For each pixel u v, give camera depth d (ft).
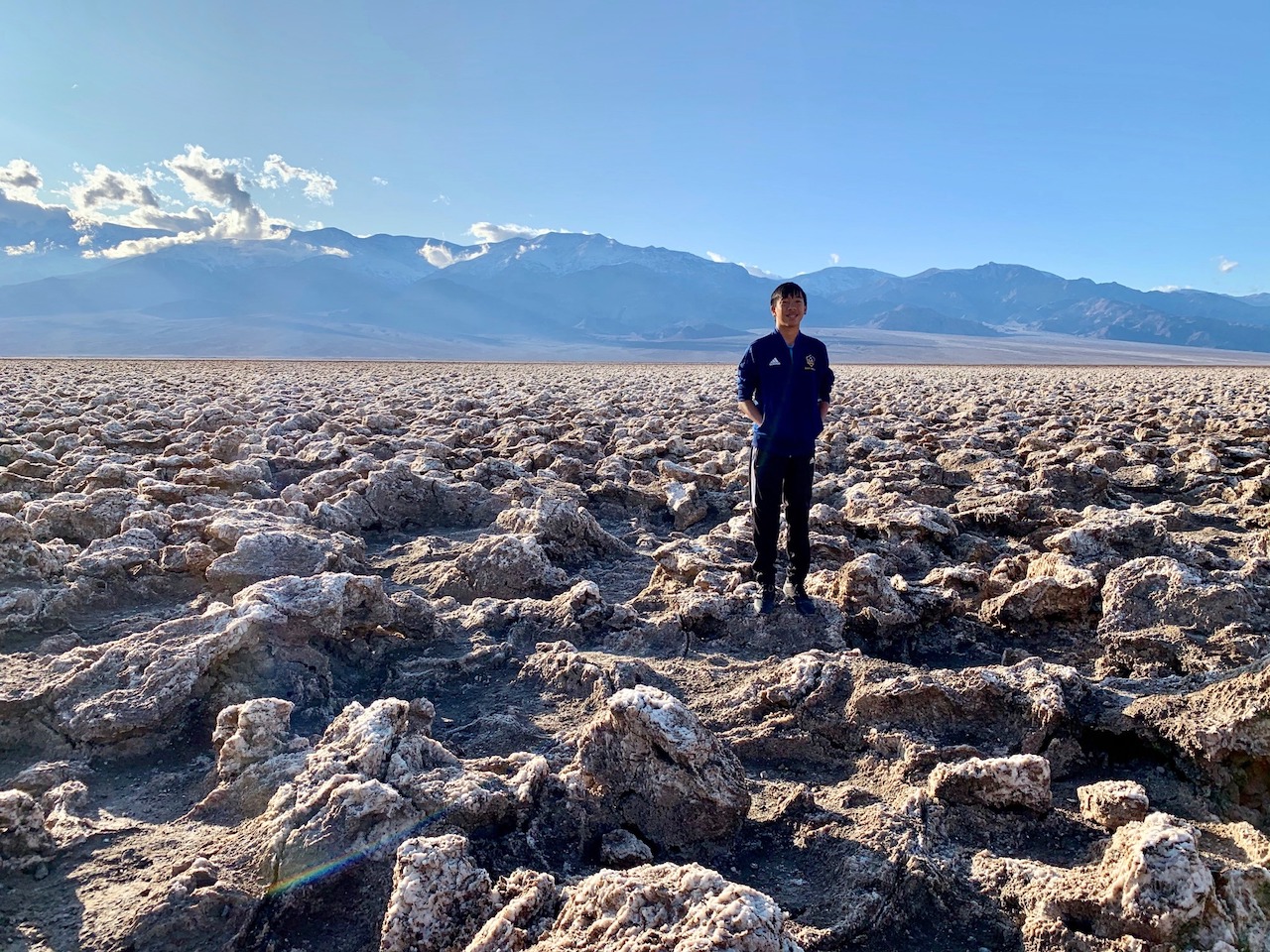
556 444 49.39
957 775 13.41
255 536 23.95
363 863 11.51
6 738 15.62
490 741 16.26
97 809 13.70
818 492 39.27
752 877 12.54
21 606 20.56
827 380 20.92
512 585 25.22
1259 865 11.18
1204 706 14.34
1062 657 19.71
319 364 234.58
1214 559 23.71
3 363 186.19
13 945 10.27
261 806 13.19
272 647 18.10
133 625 21.04
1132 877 10.34
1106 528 24.64
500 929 9.71
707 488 40.93
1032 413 76.43
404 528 34.14
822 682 17.13
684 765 13.23
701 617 21.30
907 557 27.76
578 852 12.96
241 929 10.57
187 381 115.24
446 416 67.51
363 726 13.75
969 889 11.84
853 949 10.88
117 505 29.50
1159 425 64.64
